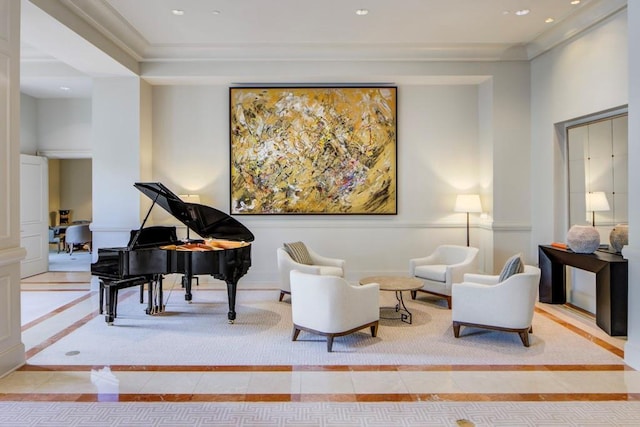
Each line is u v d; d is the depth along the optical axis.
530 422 2.56
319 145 6.49
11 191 3.28
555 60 5.44
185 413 2.65
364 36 5.45
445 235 6.60
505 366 3.39
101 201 6.11
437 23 5.04
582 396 2.88
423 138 6.57
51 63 6.15
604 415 2.63
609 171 4.71
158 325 4.46
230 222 4.90
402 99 6.55
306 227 6.56
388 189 6.54
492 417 2.61
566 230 5.48
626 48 4.31
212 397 2.87
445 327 4.40
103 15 4.74
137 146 6.09
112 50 5.29
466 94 6.56
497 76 6.03
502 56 5.96
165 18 4.88
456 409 2.71
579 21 4.81
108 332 4.23
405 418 2.60
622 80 4.36
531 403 2.79
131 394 2.91
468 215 6.26
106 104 6.07
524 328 3.82
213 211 4.67
